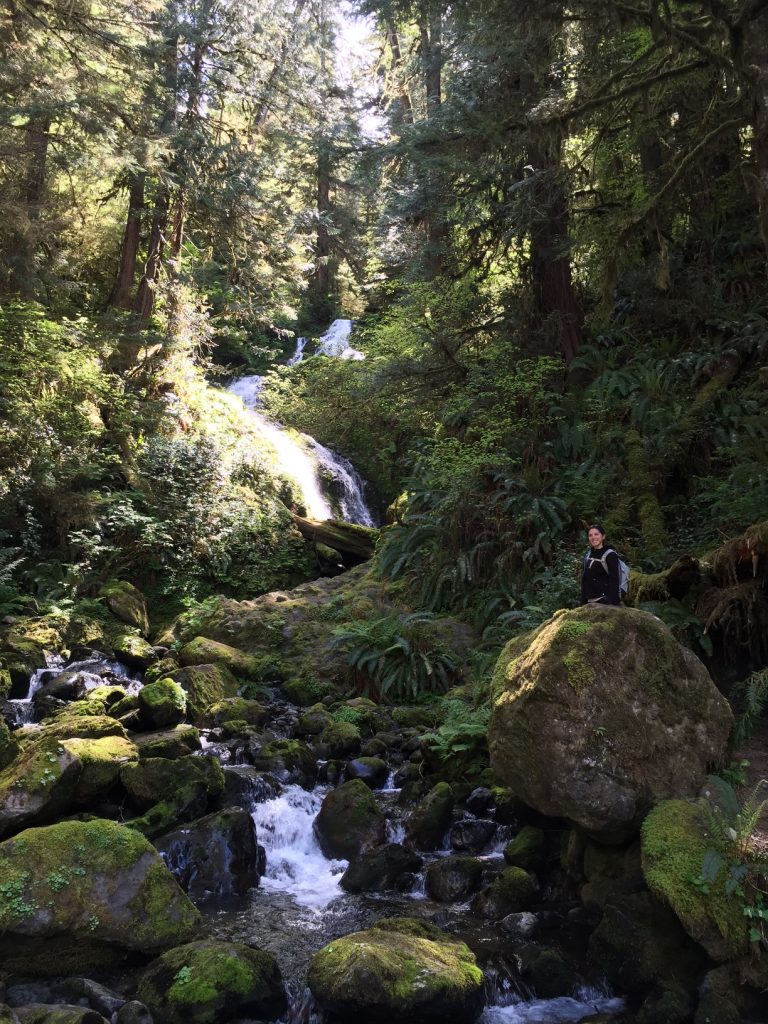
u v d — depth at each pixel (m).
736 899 5.14
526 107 13.85
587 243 13.34
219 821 6.85
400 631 11.59
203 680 10.75
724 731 6.44
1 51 15.20
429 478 13.90
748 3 8.82
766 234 8.98
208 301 26.08
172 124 17.97
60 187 20.17
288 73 19.77
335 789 7.76
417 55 19.84
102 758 7.54
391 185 16.11
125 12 17.23
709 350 13.93
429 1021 4.86
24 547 14.28
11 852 5.57
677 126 14.36
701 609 8.70
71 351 16.39
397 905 6.43
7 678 10.34
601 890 5.96
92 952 5.40
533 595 11.32
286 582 17.05
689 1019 4.90
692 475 12.25
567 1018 5.11
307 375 21.23
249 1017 4.98
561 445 13.25
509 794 7.59
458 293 15.88
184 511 16.48
